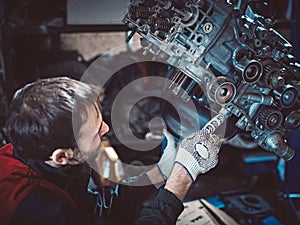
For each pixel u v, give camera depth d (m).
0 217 0.79
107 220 0.81
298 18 1.43
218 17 0.78
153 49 0.83
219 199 1.52
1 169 0.86
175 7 0.81
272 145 0.86
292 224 1.40
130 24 0.82
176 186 0.82
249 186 1.62
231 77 0.82
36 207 0.79
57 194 0.84
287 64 0.86
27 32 1.51
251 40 0.81
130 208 1.08
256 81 0.80
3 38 1.48
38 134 0.77
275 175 1.63
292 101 0.84
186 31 0.80
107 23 1.46
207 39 0.79
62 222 0.78
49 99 0.78
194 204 1.34
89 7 1.44
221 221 1.26
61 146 0.80
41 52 1.61
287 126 0.87
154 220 0.77
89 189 1.01
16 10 1.44
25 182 0.83
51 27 1.49
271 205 1.50
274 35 0.85
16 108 0.81
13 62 1.54
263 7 0.88
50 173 0.85
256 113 0.84
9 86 1.51
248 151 1.77
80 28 1.49
